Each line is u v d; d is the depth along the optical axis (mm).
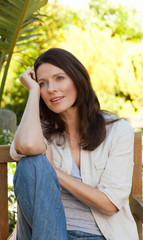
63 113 1476
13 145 1378
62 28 5484
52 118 1515
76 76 1410
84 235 1390
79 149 1480
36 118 1337
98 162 1420
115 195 1366
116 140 1442
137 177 1703
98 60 4762
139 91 4590
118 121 1493
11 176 2064
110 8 5809
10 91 5270
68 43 4770
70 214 1432
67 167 1437
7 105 5211
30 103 1373
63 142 1467
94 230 1403
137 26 5684
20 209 1253
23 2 2230
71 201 1437
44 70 1403
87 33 4785
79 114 1469
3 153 1533
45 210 1202
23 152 1268
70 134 1498
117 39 4906
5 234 1555
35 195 1207
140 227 1693
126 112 4625
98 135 1436
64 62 1388
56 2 5602
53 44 4977
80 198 1355
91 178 1416
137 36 5680
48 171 1240
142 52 4523
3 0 2213
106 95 4730
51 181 1236
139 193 1711
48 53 1404
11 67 5188
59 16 5496
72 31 4816
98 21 5672
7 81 5238
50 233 1194
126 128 1472
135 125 2035
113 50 4812
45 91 1422
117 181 1394
